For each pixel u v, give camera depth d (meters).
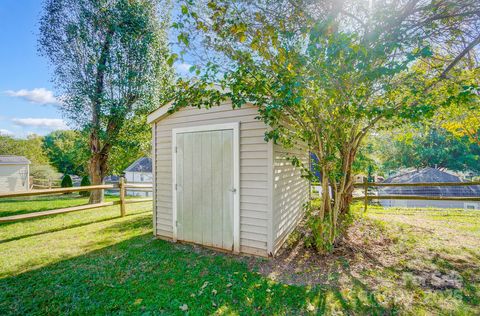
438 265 3.33
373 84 2.92
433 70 3.58
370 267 3.29
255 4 2.58
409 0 2.62
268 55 2.69
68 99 8.70
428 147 20.48
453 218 5.98
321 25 2.33
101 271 3.25
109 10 8.69
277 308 2.40
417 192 14.98
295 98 2.39
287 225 4.43
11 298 2.61
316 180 3.80
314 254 3.75
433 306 2.41
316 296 2.60
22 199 11.82
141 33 9.23
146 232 5.16
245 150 3.79
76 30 8.40
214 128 4.05
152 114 4.71
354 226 5.04
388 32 2.46
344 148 3.65
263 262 3.49
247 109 3.77
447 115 4.33
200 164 4.21
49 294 2.69
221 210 3.99
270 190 3.59
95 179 9.34
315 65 2.45
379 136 6.19
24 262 3.56
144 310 2.38
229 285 2.83
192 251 3.99
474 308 2.37
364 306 2.41
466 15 2.72
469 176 21.53
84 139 9.55
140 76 9.28
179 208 4.46
